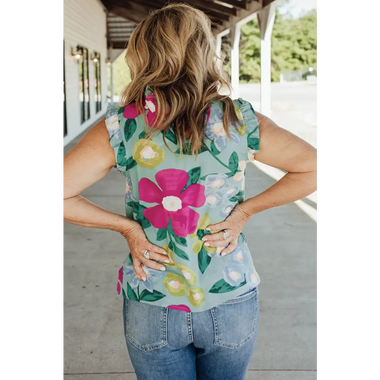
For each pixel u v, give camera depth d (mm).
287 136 1132
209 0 13219
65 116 10148
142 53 1140
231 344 1153
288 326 2682
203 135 1099
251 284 1174
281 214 4992
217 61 1176
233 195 1162
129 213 1199
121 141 1123
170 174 1115
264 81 10258
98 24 17766
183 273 1129
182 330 1139
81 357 2365
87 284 3246
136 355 1186
